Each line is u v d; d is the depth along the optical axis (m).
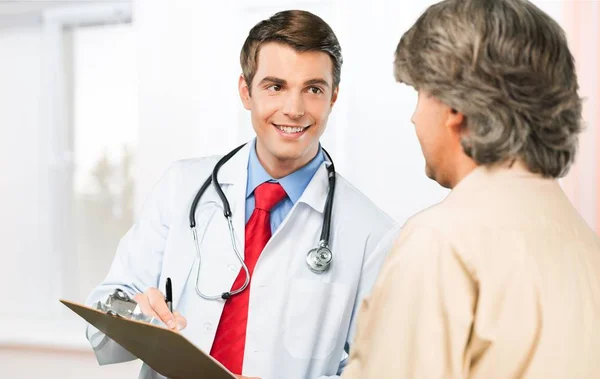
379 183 2.07
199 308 1.14
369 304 0.66
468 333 0.60
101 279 2.54
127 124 2.51
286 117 1.08
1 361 2.38
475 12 0.65
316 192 1.19
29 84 2.59
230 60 2.20
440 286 0.61
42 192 2.58
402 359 0.61
